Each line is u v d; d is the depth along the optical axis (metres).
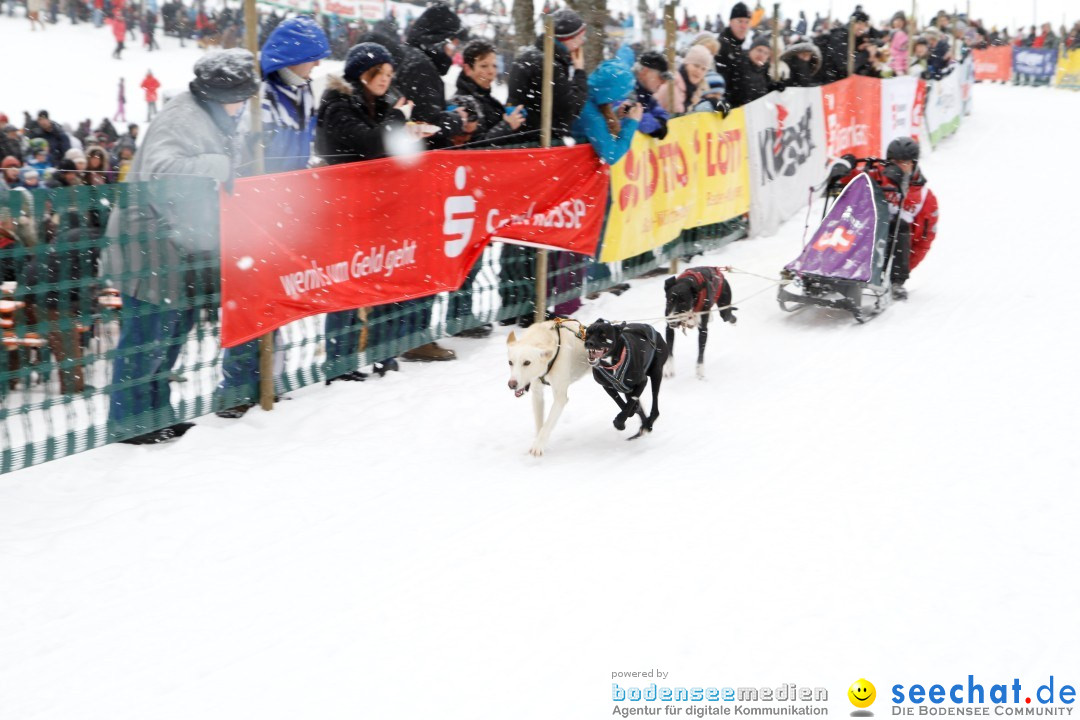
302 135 5.76
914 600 3.65
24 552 3.97
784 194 10.98
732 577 3.83
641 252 8.13
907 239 7.98
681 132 8.58
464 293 6.82
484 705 3.04
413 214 6.00
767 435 5.45
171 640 3.43
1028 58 28.27
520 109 6.70
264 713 3.02
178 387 5.12
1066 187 13.12
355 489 4.70
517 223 6.78
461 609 3.62
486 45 6.78
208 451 4.97
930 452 5.12
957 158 15.47
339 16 20.19
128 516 4.28
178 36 23.05
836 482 4.76
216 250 5.04
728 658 3.29
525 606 3.63
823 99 11.80
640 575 3.86
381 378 6.23
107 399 4.79
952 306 8.04
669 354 6.50
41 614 3.57
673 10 8.30
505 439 5.43
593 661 3.28
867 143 13.34
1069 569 3.89
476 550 4.09
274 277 5.29
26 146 9.67
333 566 3.96
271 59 5.48
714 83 9.26
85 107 17.05
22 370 4.40
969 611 3.58
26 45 20.52
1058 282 8.70
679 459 5.14
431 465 5.04
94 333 4.64
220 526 4.26
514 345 4.98
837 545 4.10
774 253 9.85
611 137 7.24
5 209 4.19
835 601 3.65
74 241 4.45
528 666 3.25
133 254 4.69
